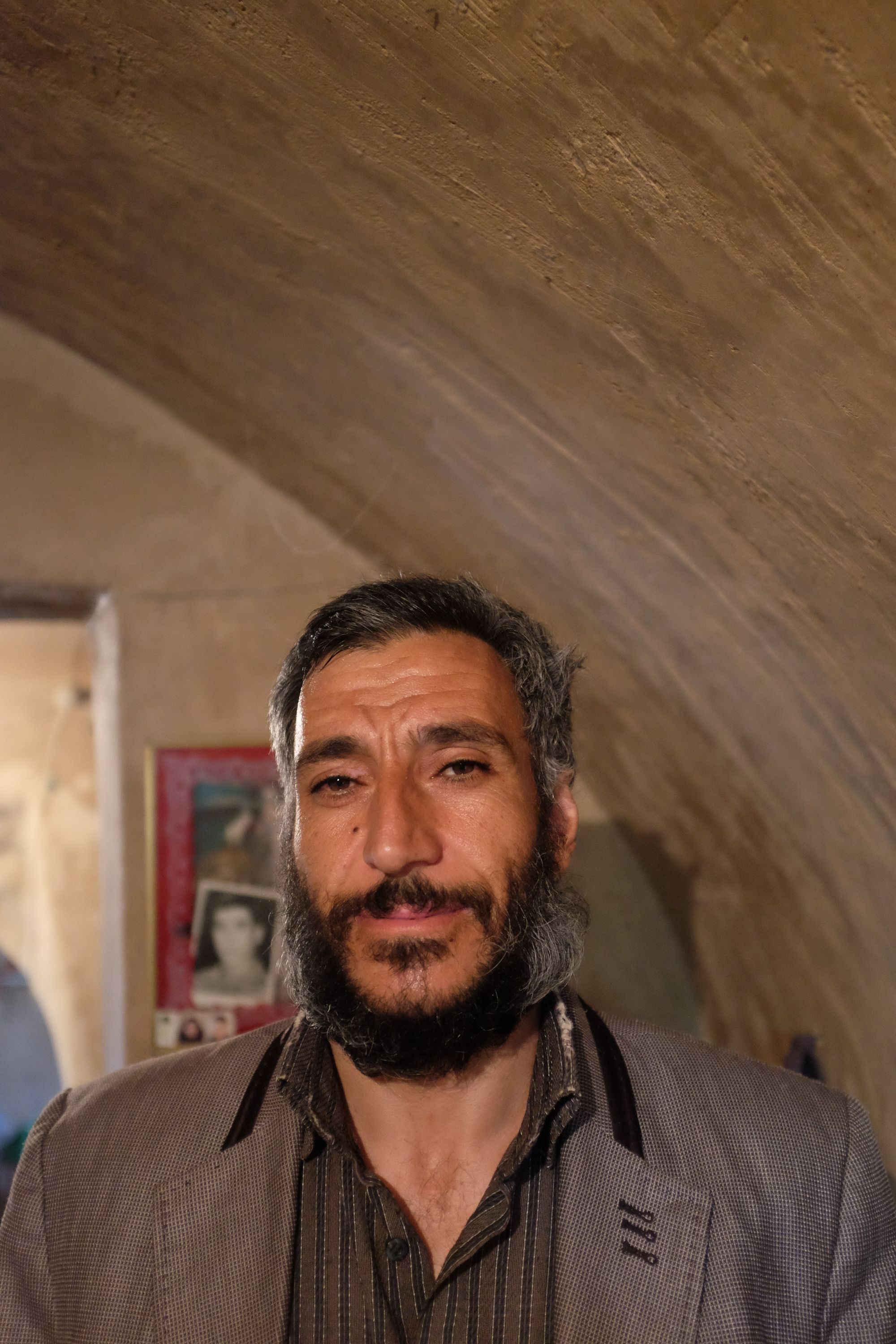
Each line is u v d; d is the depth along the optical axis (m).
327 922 1.19
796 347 1.48
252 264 2.44
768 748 2.32
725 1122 1.29
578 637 2.86
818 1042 2.51
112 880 3.33
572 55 1.39
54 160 2.43
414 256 2.04
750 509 1.85
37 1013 9.97
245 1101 1.31
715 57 1.25
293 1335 1.15
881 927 2.08
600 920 3.22
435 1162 1.22
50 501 3.18
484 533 2.84
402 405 2.61
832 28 1.13
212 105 1.98
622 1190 1.21
